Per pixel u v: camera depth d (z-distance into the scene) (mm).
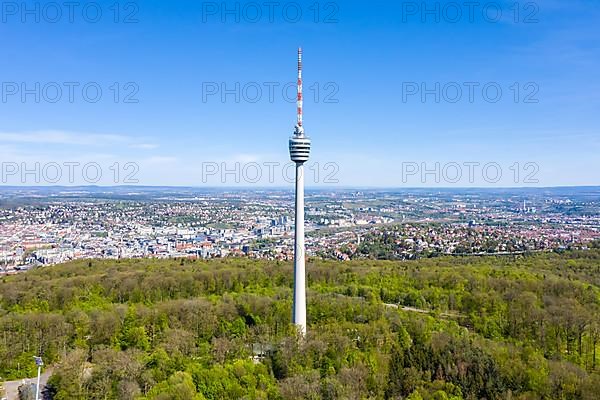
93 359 161250
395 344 158625
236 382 131875
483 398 129375
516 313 191750
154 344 170750
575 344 172500
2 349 159750
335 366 143875
